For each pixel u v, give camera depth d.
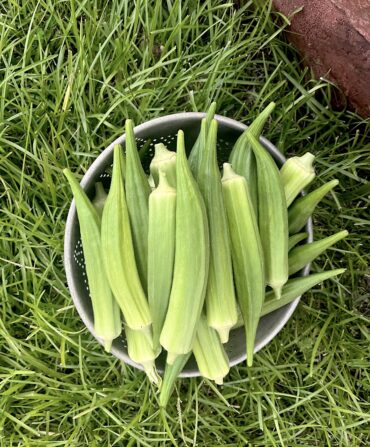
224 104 0.60
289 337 0.60
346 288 0.62
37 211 0.58
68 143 0.58
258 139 0.50
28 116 0.57
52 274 0.59
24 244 0.57
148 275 0.49
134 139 0.47
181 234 0.46
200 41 0.60
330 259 0.61
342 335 0.60
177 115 0.50
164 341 0.48
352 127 0.60
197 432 0.60
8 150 0.59
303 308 0.60
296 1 0.53
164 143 0.53
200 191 0.47
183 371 0.52
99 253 0.49
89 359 0.59
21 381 0.56
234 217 0.48
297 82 0.58
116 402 0.58
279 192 0.49
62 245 0.57
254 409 0.61
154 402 0.59
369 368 0.61
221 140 0.53
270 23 0.58
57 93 0.57
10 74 0.56
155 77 0.58
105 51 0.58
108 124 0.56
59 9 0.59
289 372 0.61
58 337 0.58
